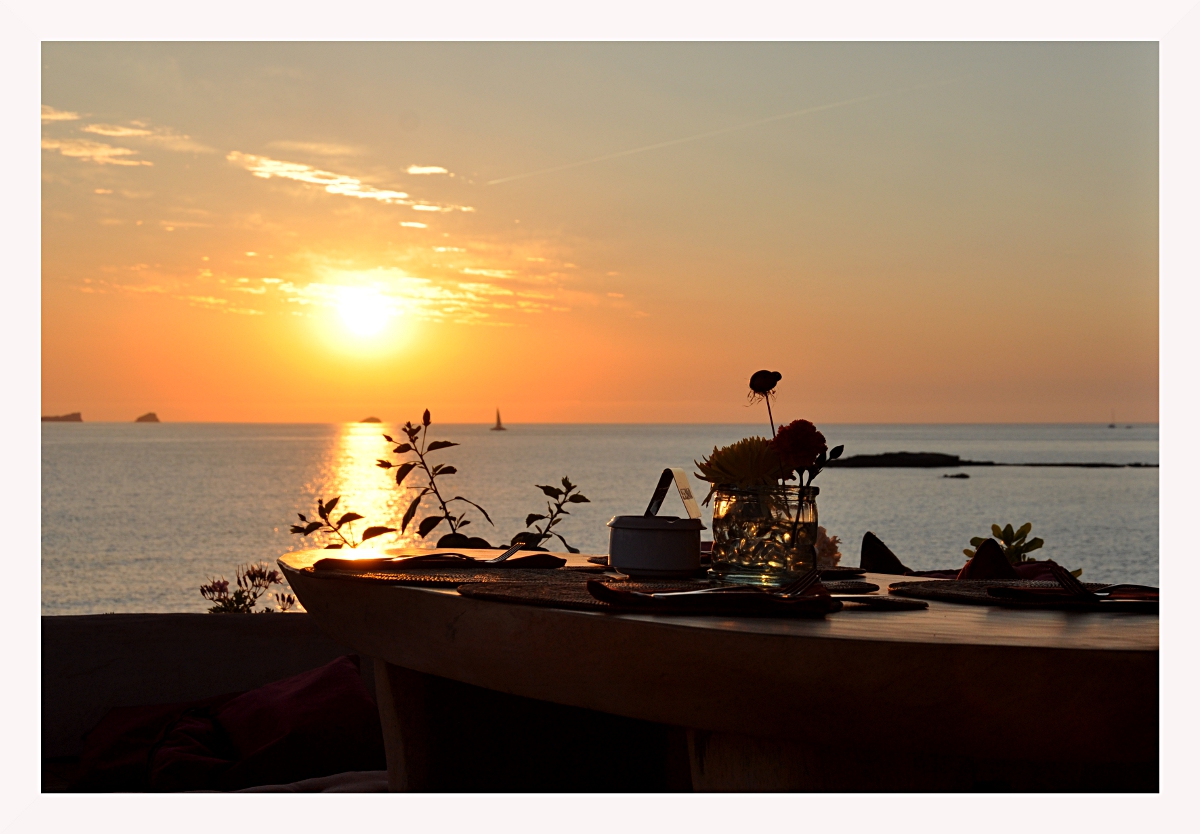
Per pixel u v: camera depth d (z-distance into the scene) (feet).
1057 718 2.72
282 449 282.77
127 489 132.98
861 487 148.66
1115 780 3.24
